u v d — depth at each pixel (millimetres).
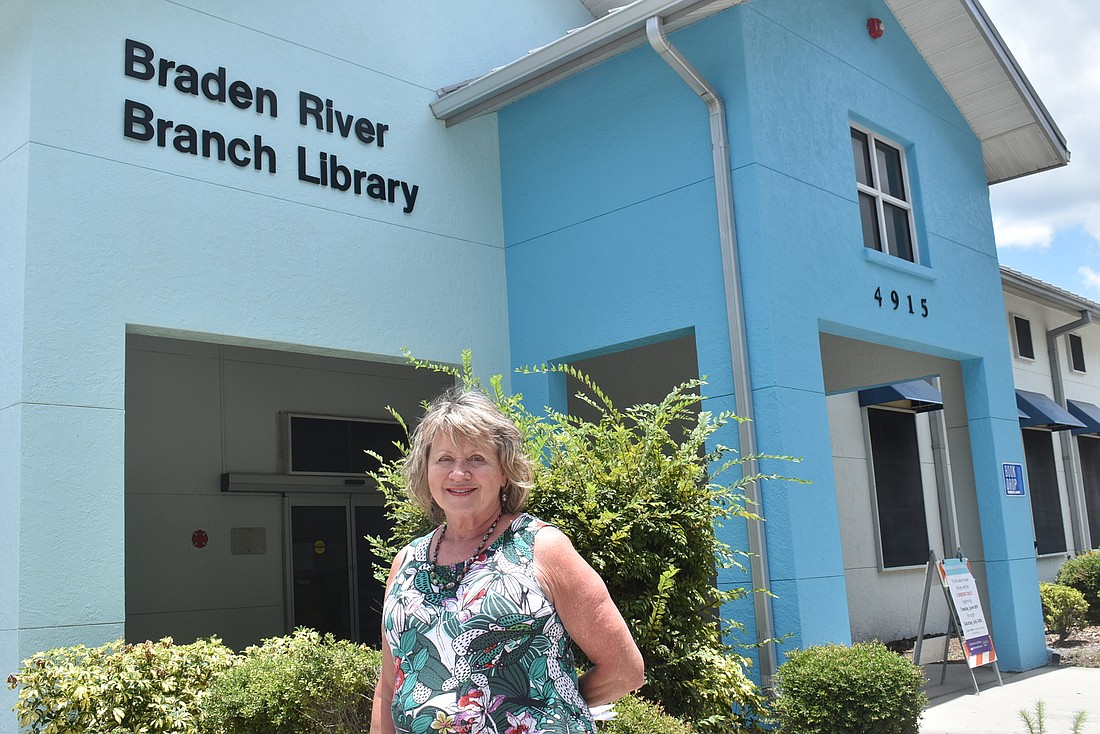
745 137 7688
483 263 9086
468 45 9539
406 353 6957
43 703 5309
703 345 7773
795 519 7250
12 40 6680
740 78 7762
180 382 9969
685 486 5730
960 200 10453
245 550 10234
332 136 8133
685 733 4703
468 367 6527
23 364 6121
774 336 7410
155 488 9648
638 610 5496
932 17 9797
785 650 7098
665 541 5668
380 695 2871
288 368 10805
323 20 8258
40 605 5941
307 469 10781
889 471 13055
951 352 9898
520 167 9266
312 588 10766
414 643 2643
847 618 7527
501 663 2549
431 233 8719
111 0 6922
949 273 9969
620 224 8422
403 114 8734
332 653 5426
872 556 12484
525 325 9055
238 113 7539
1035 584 10344
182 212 7082
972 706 8336
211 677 5652
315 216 7891
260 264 7477
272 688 5168
